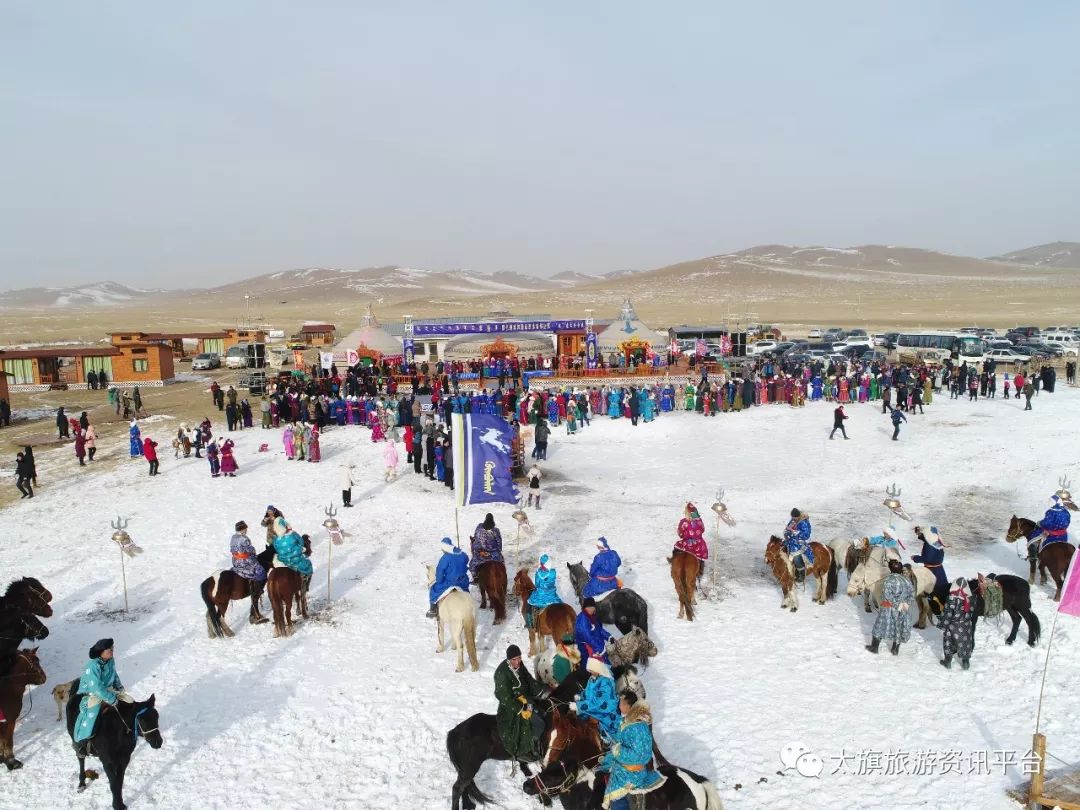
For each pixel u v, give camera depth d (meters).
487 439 18.33
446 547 15.70
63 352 57.47
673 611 16.78
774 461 29.94
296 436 30.69
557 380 43.38
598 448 32.75
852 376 40.41
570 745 10.31
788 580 16.50
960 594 13.72
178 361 81.81
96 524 23.86
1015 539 18.19
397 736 12.48
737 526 22.69
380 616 17.02
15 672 12.41
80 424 31.61
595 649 12.95
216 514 24.52
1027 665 13.81
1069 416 34.94
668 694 13.34
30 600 15.12
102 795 11.21
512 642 15.62
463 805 10.73
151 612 17.52
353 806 10.86
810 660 14.41
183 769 11.77
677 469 29.27
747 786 10.84
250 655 15.33
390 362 53.84
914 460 29.16
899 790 10.62
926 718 12.36
